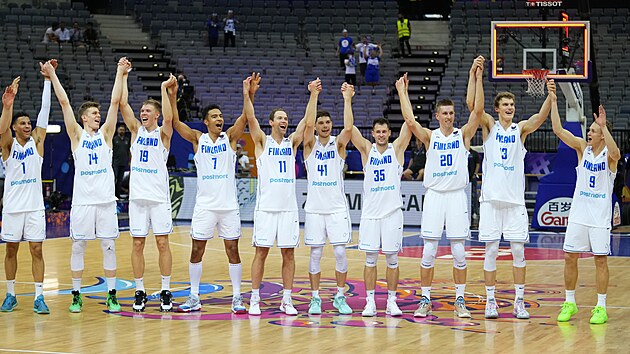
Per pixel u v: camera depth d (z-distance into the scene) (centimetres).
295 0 2984
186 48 2742
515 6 2886
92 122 903
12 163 888
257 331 788
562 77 1645
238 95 2539
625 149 2188
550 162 2197
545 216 1886
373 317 866
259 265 880
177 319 852
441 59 2750
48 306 932
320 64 2698
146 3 2975
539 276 1188
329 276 1184
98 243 1589
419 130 877
